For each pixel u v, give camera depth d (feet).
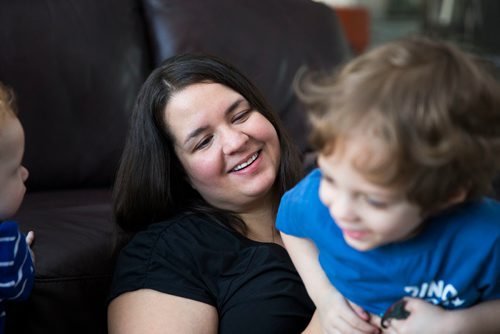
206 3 6.00
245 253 3.67
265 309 3.43
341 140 2.24
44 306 3.40
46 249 3.59
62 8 5.23
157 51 5.82
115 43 5.45
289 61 6.11
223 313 3.54
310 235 2.96
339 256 2.78
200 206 3.96
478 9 11.96
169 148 3.92
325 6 6.81
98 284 3.76
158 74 3.86
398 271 2.62
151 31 5.88
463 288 2.60
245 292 3.51
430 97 2.17
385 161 2.17
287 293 3.49
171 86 3.75
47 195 4.83
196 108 3.69
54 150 5.03
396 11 18.70
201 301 3.50
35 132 4.94
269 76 5.98
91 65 5.24
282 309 3.44
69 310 3.52
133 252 3.71
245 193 3.80
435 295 2.66
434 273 2.59
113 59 5.39
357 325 2.85
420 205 2.28
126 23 5.63
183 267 3.59
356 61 2.41
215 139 3.73
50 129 5.01
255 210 4.04
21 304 3.31
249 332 3.41
